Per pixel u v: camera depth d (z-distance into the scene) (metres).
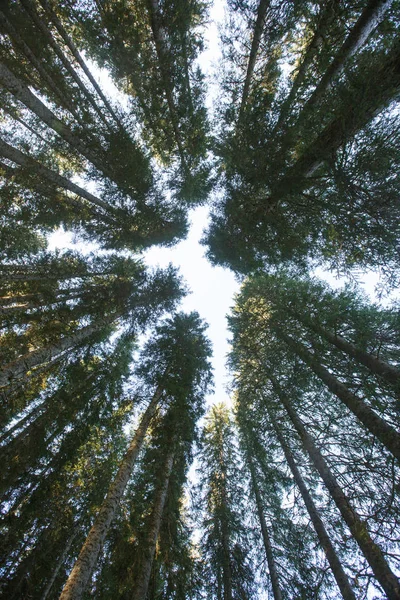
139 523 8.62
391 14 5.01
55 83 8.59
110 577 7.80
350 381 7.05
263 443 10.19
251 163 6.23
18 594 8.05
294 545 9.78
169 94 8.55
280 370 9.66
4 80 6.53
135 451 8.73
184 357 12.36
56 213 10.02
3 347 9.66
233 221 7.95
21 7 7.97
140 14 9.34
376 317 7.97
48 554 8.88
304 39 8.88
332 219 5.75
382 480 5.80
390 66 4.31
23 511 8.66
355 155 4.58
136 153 8.78
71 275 11.13
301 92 5.53
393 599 4.81
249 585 10.08
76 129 8.18
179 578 8.40
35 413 10.73
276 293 11.33
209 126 9.34
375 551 5.53
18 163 7.97
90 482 10.32
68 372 10.82
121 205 9.89
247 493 12.38
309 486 10.16
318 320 8.50
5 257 9.42
